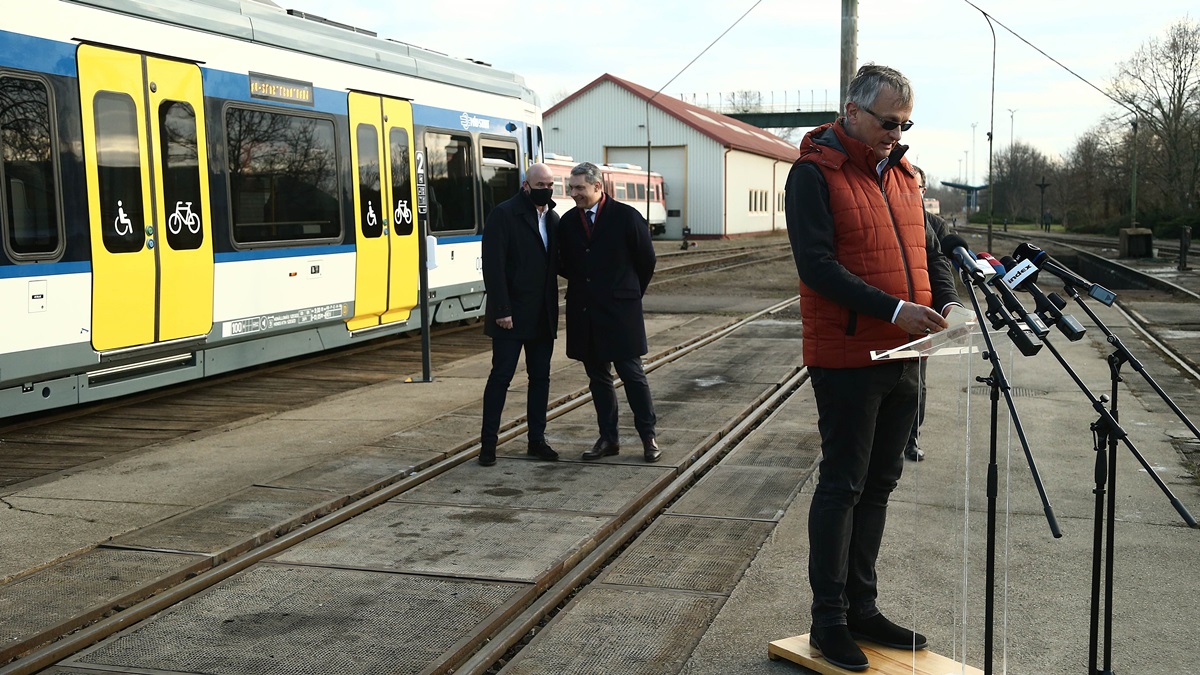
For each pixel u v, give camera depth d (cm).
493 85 1575
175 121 951
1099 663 386
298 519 573
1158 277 2495
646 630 425
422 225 1050
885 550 514
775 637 414
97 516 581
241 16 1047
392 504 609
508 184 1617
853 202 359
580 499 617
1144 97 5491
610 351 697
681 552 522
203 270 980
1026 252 340
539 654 402
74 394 855
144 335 913
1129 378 1045
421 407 917
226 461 715
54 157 823
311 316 1146
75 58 845
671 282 2589
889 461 383
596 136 6147
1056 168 8950
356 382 1084
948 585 420
